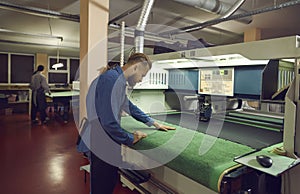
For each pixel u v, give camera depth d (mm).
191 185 1374
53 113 7625
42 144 4309
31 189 2584
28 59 8562
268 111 2223
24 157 3600
